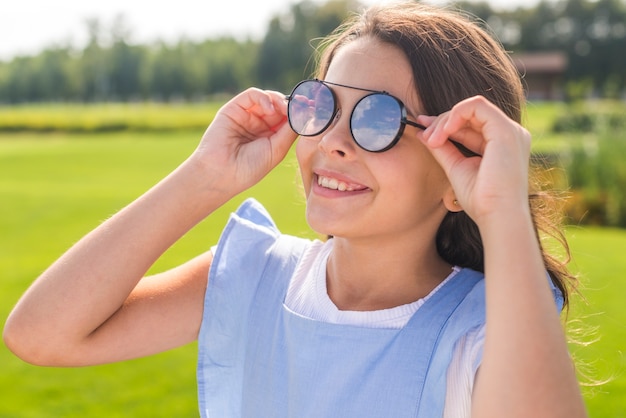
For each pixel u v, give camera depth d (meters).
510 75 1.88
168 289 1.98
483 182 1.50
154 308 1.94
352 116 1.65
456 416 1.59
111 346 1.88
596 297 6.95
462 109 1.55
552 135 31.50
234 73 108.69
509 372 1.39
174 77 109.56
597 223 14.00
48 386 5.05
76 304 1.80
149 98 111.44
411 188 1.67
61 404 4.76
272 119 2.01
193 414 4.60
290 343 1.77
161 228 1.87
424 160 1.68
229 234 2.00
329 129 1.72
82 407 4.70
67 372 5.31
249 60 107.94
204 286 2.00
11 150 34.62
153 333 1.93
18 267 8.98
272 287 1.91
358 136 1.64
